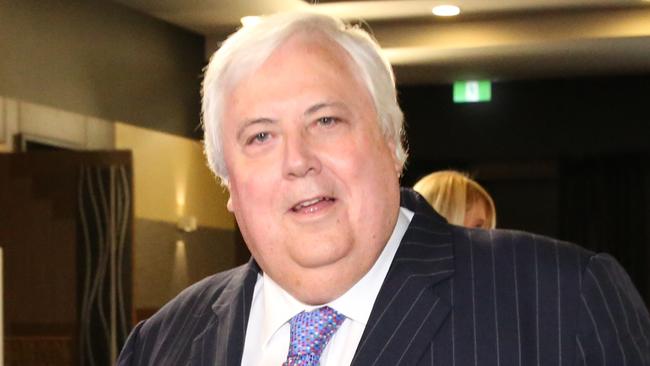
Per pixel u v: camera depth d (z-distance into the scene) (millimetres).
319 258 1551
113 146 7191
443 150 10375
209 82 1656
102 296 6160
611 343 1520
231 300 1757
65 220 6203
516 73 9750
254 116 1564
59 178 6227
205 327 1765
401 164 1688
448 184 3428
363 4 7535
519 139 10258
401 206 1764
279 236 1578
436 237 1675
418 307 1571
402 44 8297
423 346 1538
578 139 10164
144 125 7617
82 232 6199
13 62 6137
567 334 1534
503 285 1586
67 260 6188
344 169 1553
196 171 8273
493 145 10297
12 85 6125
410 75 9789
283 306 1655
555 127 10203
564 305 1554
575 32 8031
